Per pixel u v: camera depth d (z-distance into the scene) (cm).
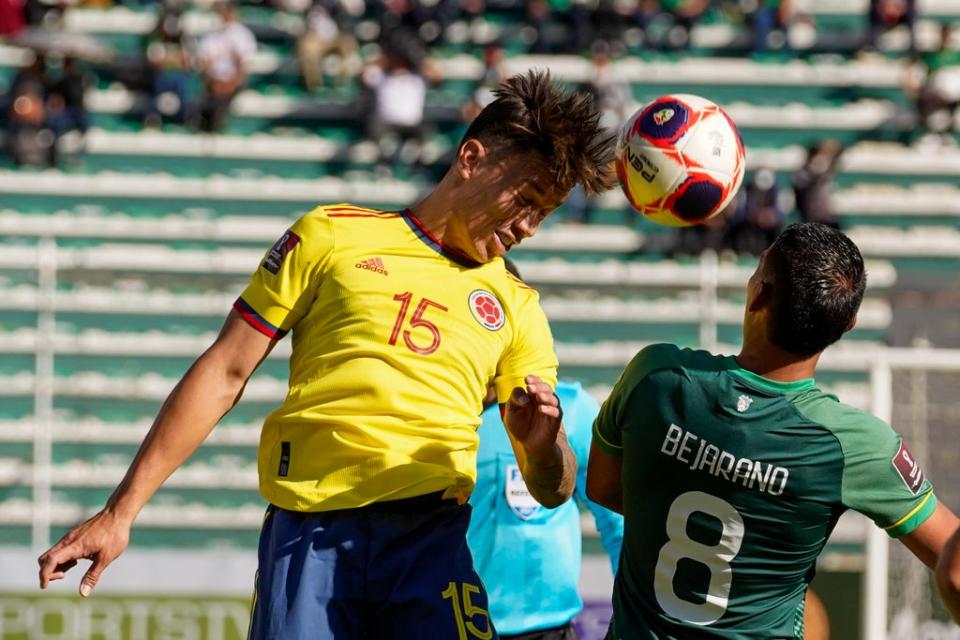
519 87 1257
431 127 5950
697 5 6162
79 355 4300
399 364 1216
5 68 6009
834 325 1172
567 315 4691
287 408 1236
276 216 5638
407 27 6066
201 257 5216
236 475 4444
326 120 5975
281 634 1197
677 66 6122
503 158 1244
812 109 6088
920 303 4059
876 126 6059
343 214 1264
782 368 1198
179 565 3241
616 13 6112
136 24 6231
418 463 1216
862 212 5819
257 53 6184
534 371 1298
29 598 3206
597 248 5362
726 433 1188
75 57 5650
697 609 1210
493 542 1628
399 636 1212
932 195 5884
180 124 5859
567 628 1675
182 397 1211
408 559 1214
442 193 1266
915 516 1198
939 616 2955
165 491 4416
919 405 3072
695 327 3878
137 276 3647
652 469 1216
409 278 1239
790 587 1220
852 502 1194
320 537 1213
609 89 5597
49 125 5603
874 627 2939
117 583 3222
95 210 5541
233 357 1230
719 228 5197
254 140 5838
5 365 4512
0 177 5531
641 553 1236
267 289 1234
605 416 1277
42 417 3616
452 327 1238
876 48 6284
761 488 1184
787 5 6200
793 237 1198
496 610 1627
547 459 1230
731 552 1198
